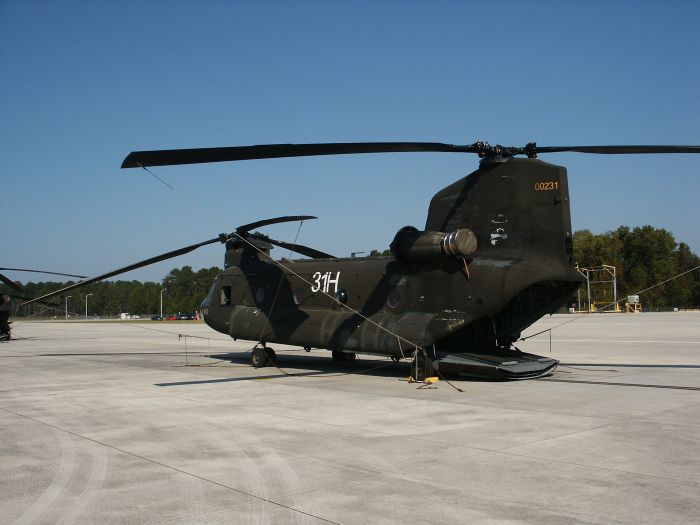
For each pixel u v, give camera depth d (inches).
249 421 371.9
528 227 528.1
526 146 535.8
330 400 447.5
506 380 535.8
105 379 603.8
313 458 281.6
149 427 360.5
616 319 2138.3
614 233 4367.6
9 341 1357.0
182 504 221.6
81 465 277.4
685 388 481.1
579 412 382.3
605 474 248.7
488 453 284.2
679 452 282.2
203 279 6737.2
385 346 564.1
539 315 556.7
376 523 199.3
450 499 221.1
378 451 291.7
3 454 299.6
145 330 2063.2
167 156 434.0
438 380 541.0
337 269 649.6
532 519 200.1
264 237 764.0
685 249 4549.7
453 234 528.7
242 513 211.3
